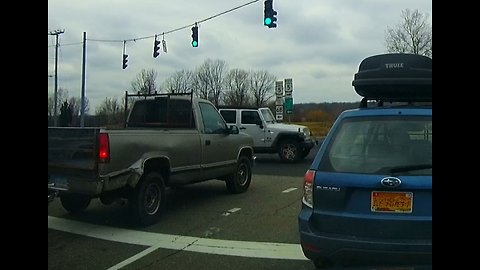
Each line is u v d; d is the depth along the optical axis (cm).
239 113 1755
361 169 418
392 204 400
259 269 514
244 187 1042
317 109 5156
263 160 1823
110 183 670
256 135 1741
